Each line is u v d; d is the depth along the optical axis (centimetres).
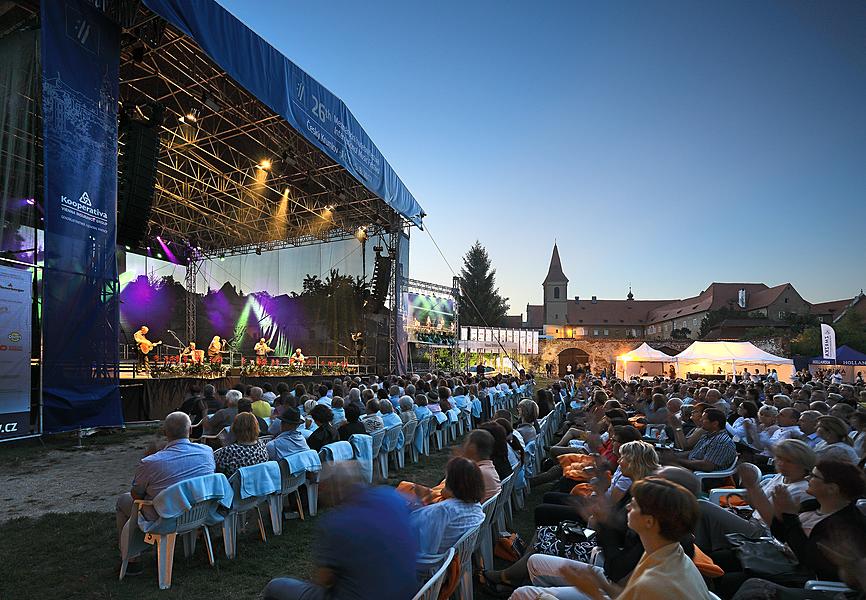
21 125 962
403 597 200
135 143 1154
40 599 362
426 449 938
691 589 176
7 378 830
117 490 634
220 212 2142
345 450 569
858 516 267
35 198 967
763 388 1234
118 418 943
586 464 556
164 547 383
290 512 569
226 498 414
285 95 1173
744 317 6725
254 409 734
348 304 2200
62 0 862
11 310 842
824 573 269
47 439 930
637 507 188
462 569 308
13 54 952
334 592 198
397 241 2159
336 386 955
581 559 341
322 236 2306
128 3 991
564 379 1764
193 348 1825
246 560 438
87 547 455
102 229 929
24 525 507
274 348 2289
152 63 1248
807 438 565
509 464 509
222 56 985
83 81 894
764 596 245
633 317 8906
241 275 2455
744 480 314
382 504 209
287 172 1825
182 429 405
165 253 2333
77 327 885
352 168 1487
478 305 6022
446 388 1062
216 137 1609
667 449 631
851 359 2827
